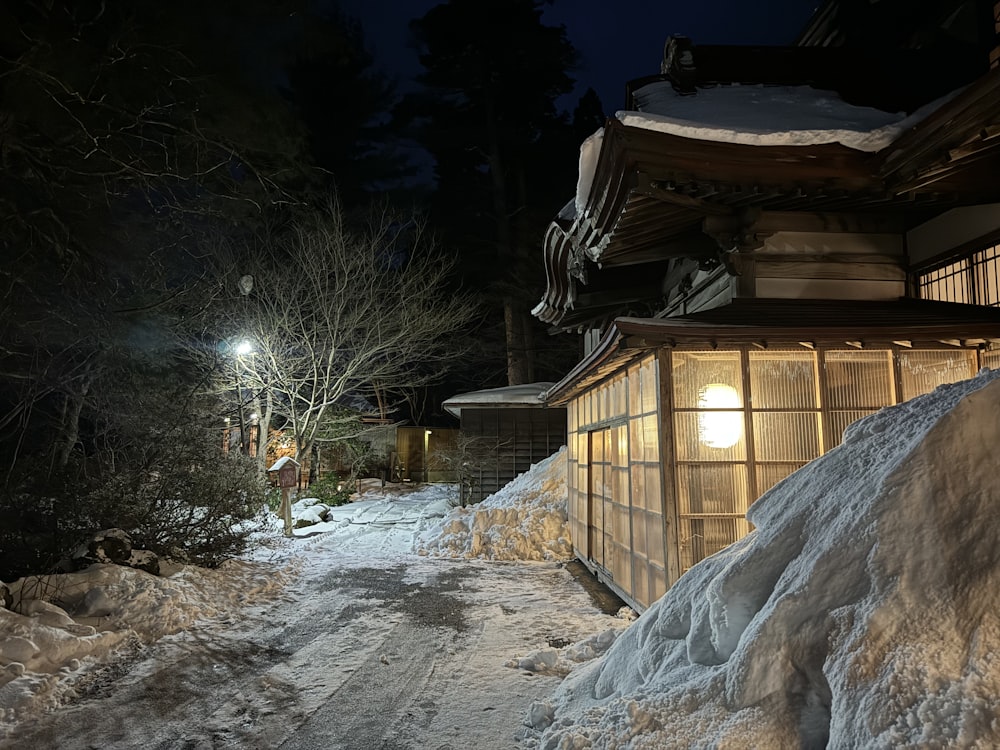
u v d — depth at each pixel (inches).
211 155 379.2
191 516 329.4
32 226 327.0
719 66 333.1
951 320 220.1
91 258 359.6
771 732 89.2
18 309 313.6
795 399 232.1
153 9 326.3
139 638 219.6
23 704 162.1
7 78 292.2
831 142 223.6
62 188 334.0
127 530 301.0
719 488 227.6
